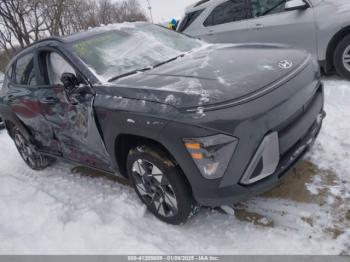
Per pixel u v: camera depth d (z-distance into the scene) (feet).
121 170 9.77
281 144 7.46
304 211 8.46
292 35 16.71
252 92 7.25
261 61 8.76
